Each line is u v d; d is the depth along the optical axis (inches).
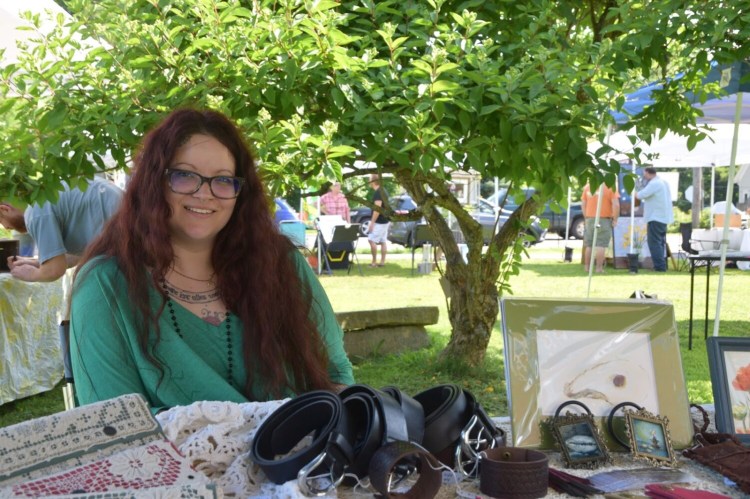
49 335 239.3
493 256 233.8
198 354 76.0
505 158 138.1
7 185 142.0
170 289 76.2
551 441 69.7
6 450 50.5
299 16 130.3
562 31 165.9
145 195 74.1
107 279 74.1
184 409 61.3
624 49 137.3
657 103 174.6
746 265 598.5
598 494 61.5
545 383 71.1
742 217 663.1
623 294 443.5
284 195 138.9
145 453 51.6
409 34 149.3
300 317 80.8
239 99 133.4
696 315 376.2
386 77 133.0
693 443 71.1
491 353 268.8
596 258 568.1
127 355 73.7
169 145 74.0
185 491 44.7
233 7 131.0
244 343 77.2
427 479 56.4
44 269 167.9
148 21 143.3
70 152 141.4
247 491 58.6
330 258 576.7
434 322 287.3
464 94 135.2
